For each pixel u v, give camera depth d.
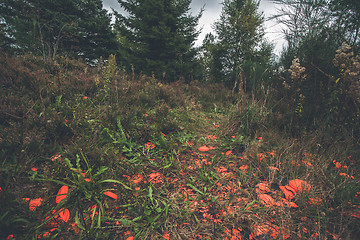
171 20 9.77
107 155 1.72
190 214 1.29
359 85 1.86
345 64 1.98
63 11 13.91
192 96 4.91
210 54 12.31
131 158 1.95
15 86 2.57
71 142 1.76
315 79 2.57
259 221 1.26
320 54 2.56
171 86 5.23
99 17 15.45
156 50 9.53
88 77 3.81
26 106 2.14
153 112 3.05
